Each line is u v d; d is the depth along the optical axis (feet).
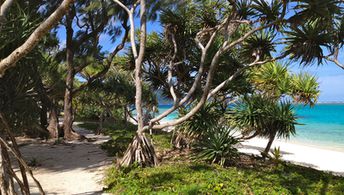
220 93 33.91
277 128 30.01
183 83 36.99
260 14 25.81
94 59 56.39
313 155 52.31
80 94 83.35
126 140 44.70
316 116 190.90
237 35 33.78
